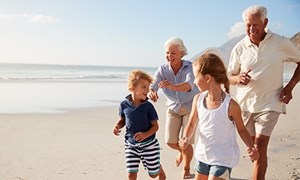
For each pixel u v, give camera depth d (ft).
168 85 14.58
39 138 22.02
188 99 15.20
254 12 13.12
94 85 71.56
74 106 38.63
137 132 12.85
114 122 29.07
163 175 13.91
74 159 17.40
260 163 13.24
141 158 13.11
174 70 15.71
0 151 18.61
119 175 15.17
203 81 10.56
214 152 10.28
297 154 18.60
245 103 13.93
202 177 10.66
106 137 22.77
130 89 12.98
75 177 14.79
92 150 19.25
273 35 13.38
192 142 14.89
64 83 73.77
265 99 13.41
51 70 164.86
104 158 17.70
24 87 59.88
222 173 10.09
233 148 10.35
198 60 10.71
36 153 18.39
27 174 15.03
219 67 10.46
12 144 20.25
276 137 22.63
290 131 24.62
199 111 10.71
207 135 10.41
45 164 16.49
